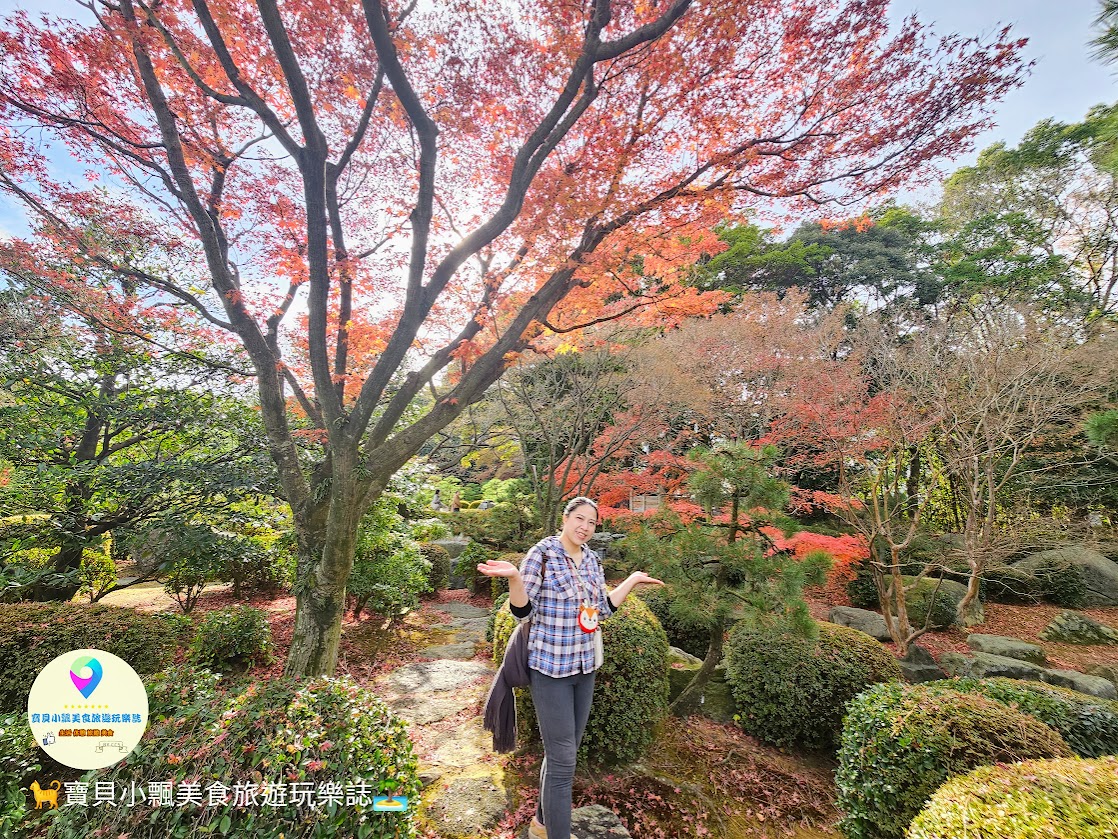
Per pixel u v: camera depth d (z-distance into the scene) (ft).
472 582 26.17
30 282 13.44
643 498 28.37
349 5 9.11
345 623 18.90
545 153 10.19
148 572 15.31
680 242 12.83
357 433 10.25
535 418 21.77
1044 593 25.52
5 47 9.53
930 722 7.38
